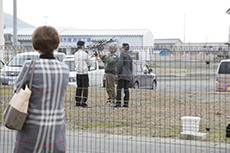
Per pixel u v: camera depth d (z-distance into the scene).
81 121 7.75
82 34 30.45
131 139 6.71
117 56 9.66
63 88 3.46
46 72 3.36
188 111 9.73
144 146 6.27
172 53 5.83
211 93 13.66
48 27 3.53
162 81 17.23
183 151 5.94
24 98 3.25
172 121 8.18
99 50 10.02
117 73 8.98
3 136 6.60
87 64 9.42
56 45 3.54
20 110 3.23
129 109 9.05
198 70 7.12
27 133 3.31
